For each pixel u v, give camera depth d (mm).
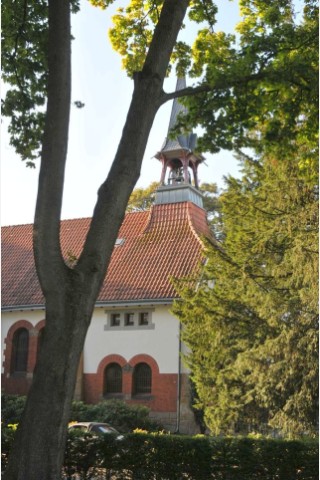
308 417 13023
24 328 25328
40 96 11203
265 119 10016
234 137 9336
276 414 13320
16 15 10875
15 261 28375
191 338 16203
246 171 15711
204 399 16141
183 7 8477
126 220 28891
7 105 11141
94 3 11617
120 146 7609
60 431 6414
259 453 9508
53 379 6473
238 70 8672
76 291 6773
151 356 22688
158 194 28594
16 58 11125
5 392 24625
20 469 6234
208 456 9648
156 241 26484
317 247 12383
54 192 6883
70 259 7820
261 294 13695
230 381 14859
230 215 15258
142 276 24422
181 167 29609
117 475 10023
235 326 15117
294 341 13047
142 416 20828
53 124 7082
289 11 11117
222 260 15375
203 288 16188
